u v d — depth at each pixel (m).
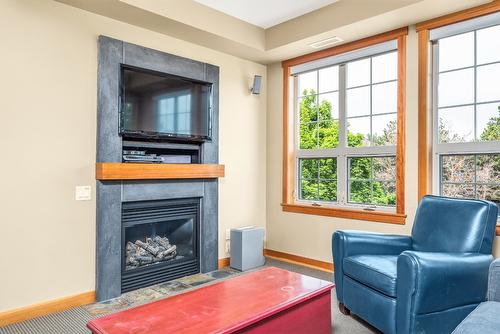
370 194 3.49
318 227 3.78
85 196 2.76
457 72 2.92
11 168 2.41
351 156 3.61
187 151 3.61
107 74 2.82
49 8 2.59
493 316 1.45
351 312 2.60
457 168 2.94
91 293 2.78
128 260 3.09
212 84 3.62
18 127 2.45
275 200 4.23
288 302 1.78
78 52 2.74
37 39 2.54
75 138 2.71
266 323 1.68
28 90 2.49
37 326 2.36
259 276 2.21
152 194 3.10
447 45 2.98
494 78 2.73
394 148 3.29
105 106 2.81
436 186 3.02
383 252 2.63
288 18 3.51
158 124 3.14
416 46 3.07
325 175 3.88
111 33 2.93
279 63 4.20
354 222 3.49
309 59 3.88
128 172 2.86
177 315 1.62
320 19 3.29
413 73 3.09
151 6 2.82
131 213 3.01
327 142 3.85
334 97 3.79
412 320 1.92
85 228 2.76
